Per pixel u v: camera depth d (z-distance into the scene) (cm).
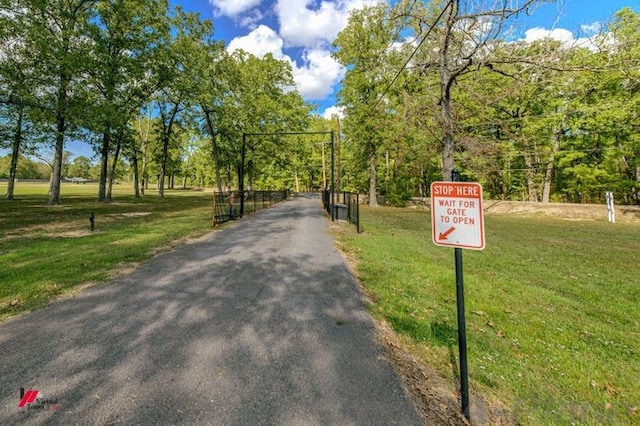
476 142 907
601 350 370
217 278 561
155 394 245
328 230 1202
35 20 1505
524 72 615
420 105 838
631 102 1764
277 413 228
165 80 2334
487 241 1206
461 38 636
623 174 2283
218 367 286
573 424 239
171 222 1264
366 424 221
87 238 877
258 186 5262
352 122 2591
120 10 1920
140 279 543
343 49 2339
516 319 454
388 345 342
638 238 1309
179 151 4688
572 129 2075
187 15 2409
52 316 388
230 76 2730
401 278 606
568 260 889
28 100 1377
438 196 263
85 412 223
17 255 666
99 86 1936
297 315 412
